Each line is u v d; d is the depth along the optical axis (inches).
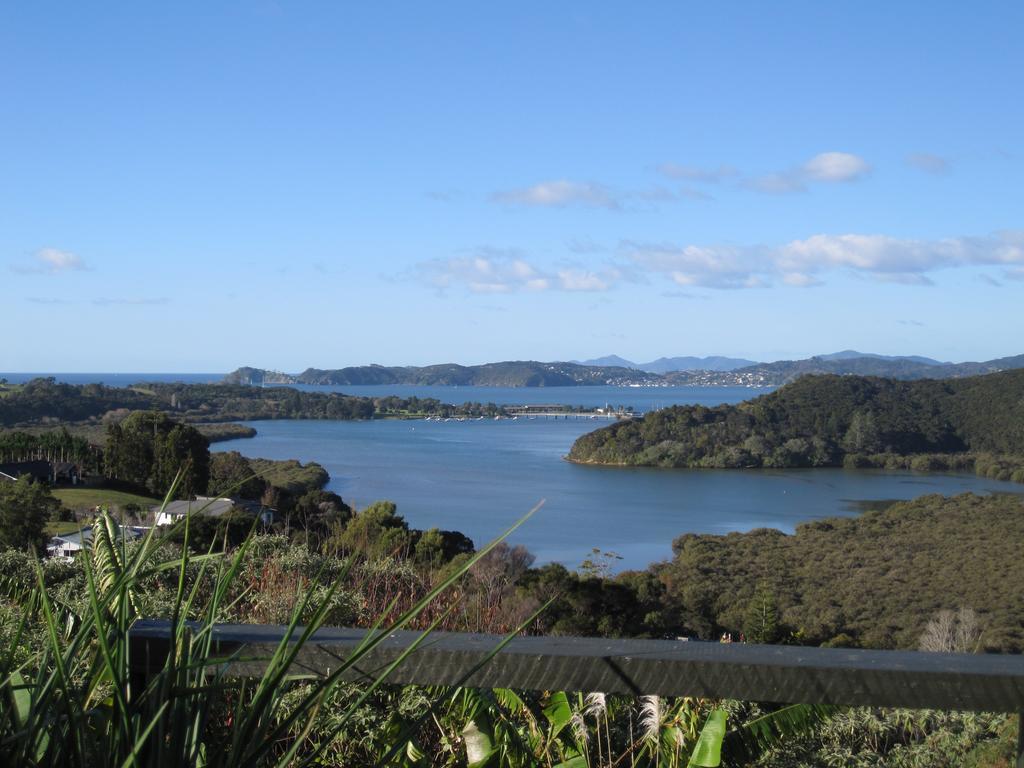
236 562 50.5
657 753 71.8
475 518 1785.2
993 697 57.7
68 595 103.4
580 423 5797.2
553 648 61.5
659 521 1876.2
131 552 56.6
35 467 1298.0
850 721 102.1
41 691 44.4
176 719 44.2
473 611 136.5
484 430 4997.5
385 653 60.4
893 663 59.5
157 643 55.2
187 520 50.4
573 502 2151.8
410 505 1953.7
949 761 98.1
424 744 78.4
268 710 43.8
